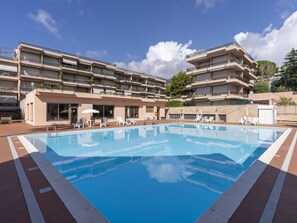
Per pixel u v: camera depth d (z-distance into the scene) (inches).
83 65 1856.5
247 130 697.6
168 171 266.7
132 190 201.6
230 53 1344.7
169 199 181.8
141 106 1245.1
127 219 146.5
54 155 354.9
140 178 238.5
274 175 198.5
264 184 174.9
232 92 1363.2
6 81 1450.5
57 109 847.1
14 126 757.3
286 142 396.2
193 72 1497.3
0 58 1455.5
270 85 1990.7
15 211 130.5
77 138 539.8
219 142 489.7
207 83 1396.4
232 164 299.4
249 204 138.9
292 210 129.6
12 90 1407.5
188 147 431.8
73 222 118.3
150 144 468.4
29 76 1459.2
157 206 168.2
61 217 123.6
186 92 1872.5
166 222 143.0
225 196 152.2
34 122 772.0
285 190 161.6
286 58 1854.1
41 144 446.3
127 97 1125.7
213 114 1103.6
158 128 794.2
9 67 1450.5
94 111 780.0
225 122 998.4
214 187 209.2
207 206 167.2
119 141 506.0
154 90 2645.2
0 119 922.7
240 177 193.5
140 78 2468.0
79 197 151.7
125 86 2271.2
